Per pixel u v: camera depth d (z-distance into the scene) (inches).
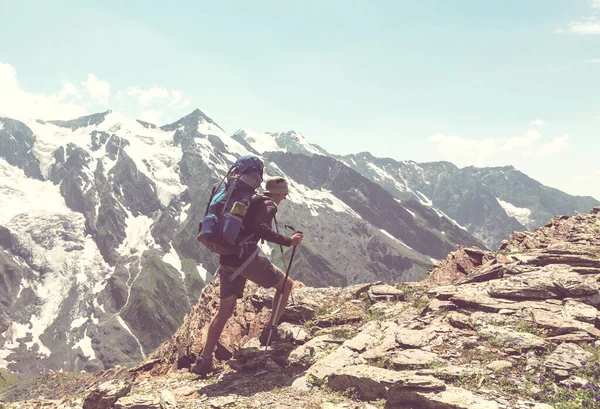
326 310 214.2
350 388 140.8
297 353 173.2
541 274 198.4
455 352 153.4
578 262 210.8
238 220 149.2
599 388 123.6
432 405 124.0
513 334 156.9
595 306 173.5
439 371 139.6
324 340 182.4
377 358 155.9
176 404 139.6
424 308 192.4
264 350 175.8
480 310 181.3
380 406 131.2
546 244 276.4
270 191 160.9
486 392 129.0
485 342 156.3
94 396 147.6
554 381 134.4
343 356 161.5
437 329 167.3
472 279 220.4
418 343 159.9
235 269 156.1
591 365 135.7
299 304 216.2
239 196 151.3
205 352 163.5
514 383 134.4
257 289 247.4
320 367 156.8
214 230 150.6
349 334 186.5
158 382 172.1
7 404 186.9
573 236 282.7
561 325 158.4
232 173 155.5
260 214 153.6
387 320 192.1
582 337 152.0
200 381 166.6
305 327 203.0
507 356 147.7
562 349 145.6
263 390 150.6
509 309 176.2
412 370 144.6
